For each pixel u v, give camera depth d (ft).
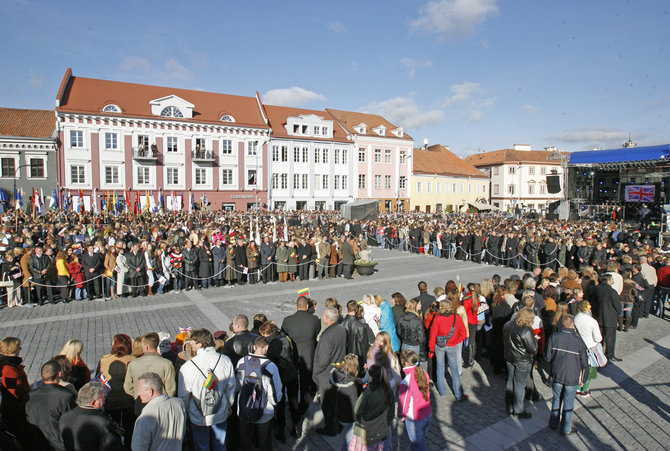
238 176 158.81
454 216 153.28
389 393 15.84
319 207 179.11
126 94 146.41
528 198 240.73
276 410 19.70
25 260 42.42
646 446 19.31
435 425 21.04
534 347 21.15
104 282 46.98
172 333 34.71
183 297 47.16
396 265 71.46
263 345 17.71
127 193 139.44
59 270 43.73
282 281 55.98
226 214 117.39
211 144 153.28
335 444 19.53
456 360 23.59
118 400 17.22
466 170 231.91
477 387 25.61
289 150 170.09
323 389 20.03
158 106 144.05
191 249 50.55
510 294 27.91
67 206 111.34
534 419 21.75
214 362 16.58
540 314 27.63
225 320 38.47
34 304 42.98
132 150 139.64
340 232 94.43
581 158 131.64
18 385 16.62
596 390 25.13
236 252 52.95
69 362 16.70
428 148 252.42
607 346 29.58
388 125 206.49
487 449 19.02
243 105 171.83
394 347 25.41
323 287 53.11
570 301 28.86
